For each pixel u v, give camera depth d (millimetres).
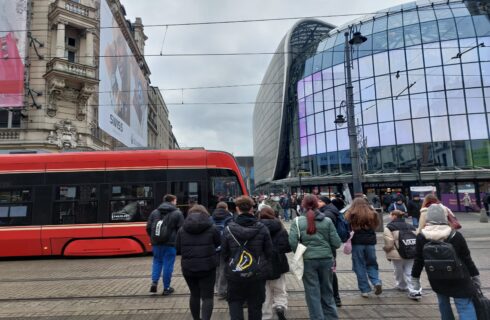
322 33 50781
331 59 39031
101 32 24422
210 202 12273
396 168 33062
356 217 6547
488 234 15312
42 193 11984
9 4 21875
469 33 32438
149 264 10531
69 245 11711
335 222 5863
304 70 42125
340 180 34625
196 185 12344
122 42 30328
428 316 5512
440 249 3680
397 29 35250
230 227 4355
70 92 23469
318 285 4836
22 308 6383
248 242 4254
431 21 34219
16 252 11648
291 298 6699
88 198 12016
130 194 12117
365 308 5938
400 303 6172
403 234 6441
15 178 12047
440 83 32438
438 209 3949
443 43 32906
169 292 7051
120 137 29125
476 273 3775
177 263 10672
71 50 24000
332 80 38375
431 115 32406
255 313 4277
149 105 52250
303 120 41344
